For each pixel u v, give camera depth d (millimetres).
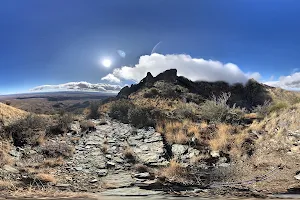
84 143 14305
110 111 24219
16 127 13508
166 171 10406
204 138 13656
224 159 11281
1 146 11680
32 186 8328
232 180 9164
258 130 13812
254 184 8539
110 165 11211
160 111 21844
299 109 13125
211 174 9938
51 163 10922
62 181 9164
